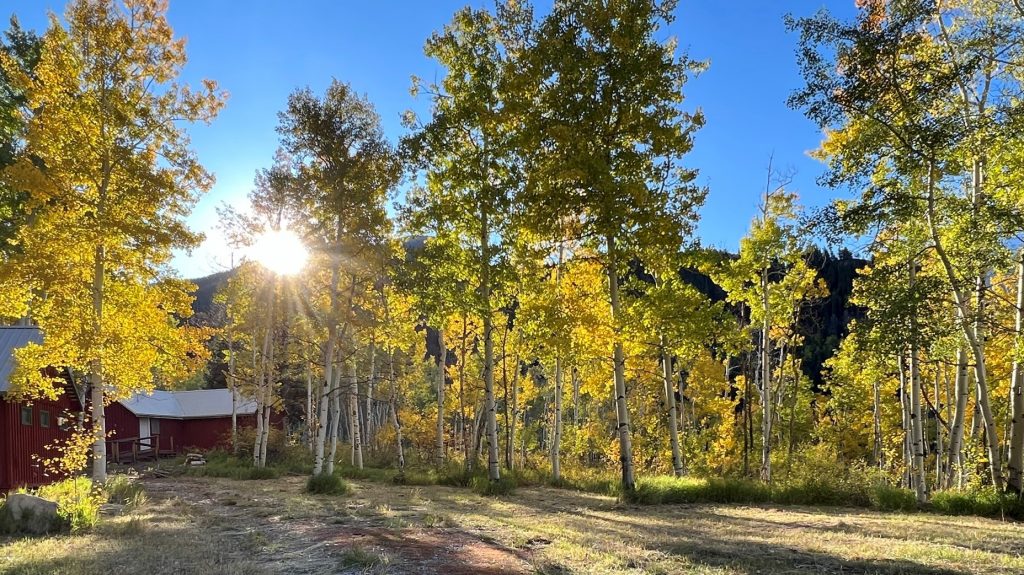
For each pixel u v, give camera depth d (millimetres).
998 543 7371
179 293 14883
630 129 12711
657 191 12719
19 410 17500
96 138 13594
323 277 18719
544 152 13586
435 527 8367
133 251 14039
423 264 15367
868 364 15656
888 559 6199
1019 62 10055
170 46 14453
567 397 31938
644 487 12898
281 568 5953
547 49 12773
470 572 5570
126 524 8883
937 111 10805
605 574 5488
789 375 26281
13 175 12500
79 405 20750
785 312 19500
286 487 16688
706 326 14445
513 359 25844
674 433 16922
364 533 7852
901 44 9766
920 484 13602
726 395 28844
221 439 35094
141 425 35125
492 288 15539
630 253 12914
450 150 15234
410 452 31562
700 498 13133
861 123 10742
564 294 15688
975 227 10414
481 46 15086
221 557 6574
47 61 13406
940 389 23672
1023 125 9430
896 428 29578
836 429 32688
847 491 13383
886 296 10500
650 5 12680
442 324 16031
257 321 21703
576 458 32250
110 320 13844
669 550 6613
